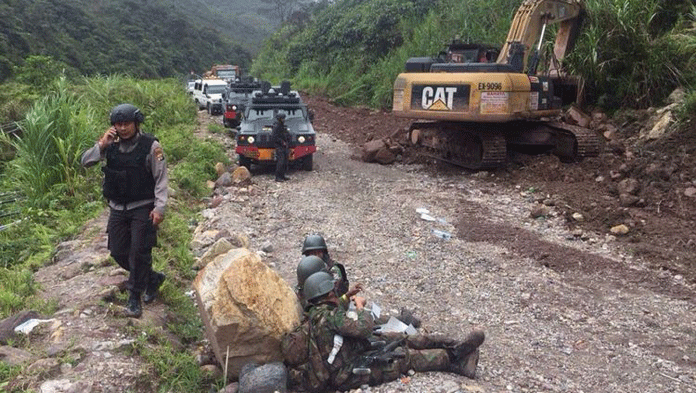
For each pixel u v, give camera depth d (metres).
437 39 25.81
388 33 32.31
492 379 5.09
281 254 8.46
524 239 9.14
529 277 7.75
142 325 5.38
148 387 4.59
